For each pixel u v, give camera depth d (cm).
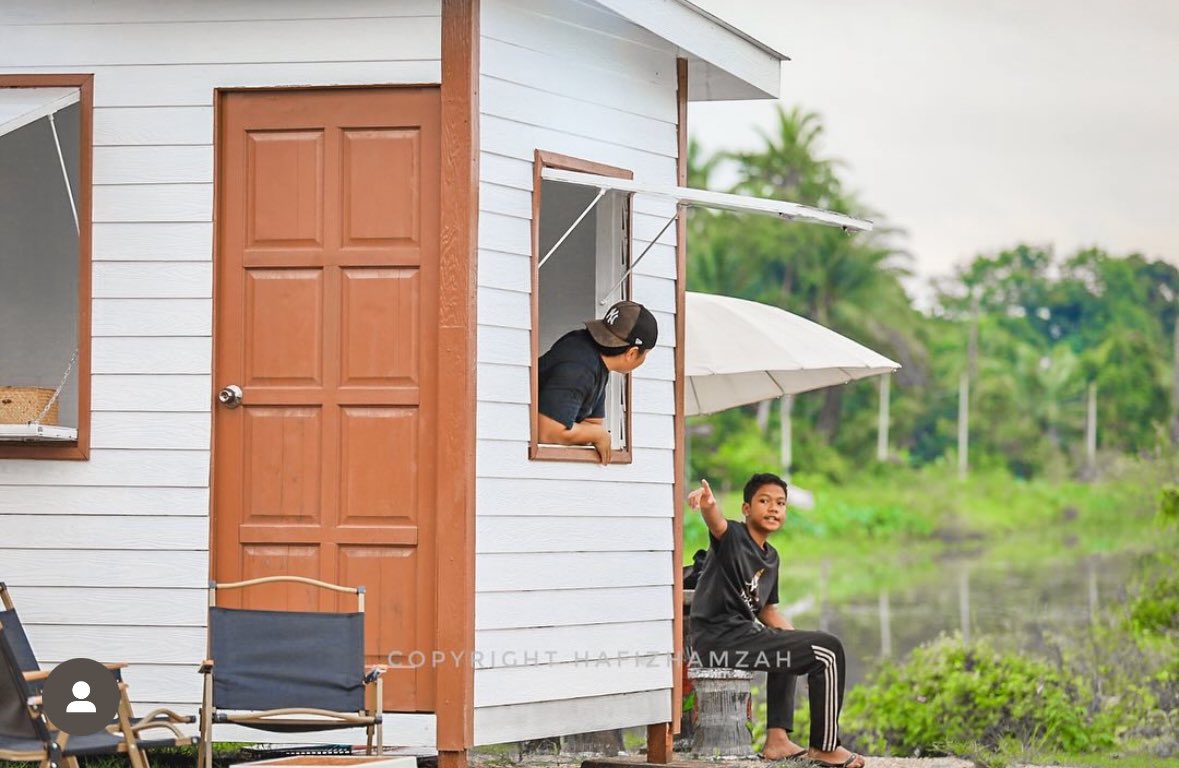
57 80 866
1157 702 1606
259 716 783
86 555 858
